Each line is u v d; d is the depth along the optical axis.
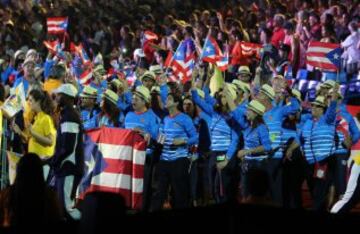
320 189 19.61
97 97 21.00
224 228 11.65
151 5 37.94
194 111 21.56
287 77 25.11
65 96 17.17
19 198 10.76
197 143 20.61
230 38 29.11
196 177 20.91
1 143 19.62
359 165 18.17
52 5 39.53
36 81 22.56
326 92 20.34
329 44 22.84
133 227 11.75
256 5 34.94
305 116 20.88
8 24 37.34
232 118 19.77
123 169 18.80
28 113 19.28
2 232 10.61
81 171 17.23
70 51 31.91
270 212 11.62
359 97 25.94
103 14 37.94
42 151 18.00
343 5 29.75
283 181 19.48
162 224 11.96
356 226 11.93
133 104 19.92
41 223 10.76
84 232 9.51
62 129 17.03
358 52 27.88
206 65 25.45
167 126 19.84
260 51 26.67
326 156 19.53
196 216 11.86
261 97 19.91
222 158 20.17
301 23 28.92
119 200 9.57
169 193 21.53
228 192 19.72
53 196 11.50
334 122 19.53
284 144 19.55
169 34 33.19
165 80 22.45
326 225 11.91
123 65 29.22
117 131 18.81
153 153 19.78
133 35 33.25
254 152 19.08
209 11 33.53
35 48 36.28
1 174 19.58
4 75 29.94
